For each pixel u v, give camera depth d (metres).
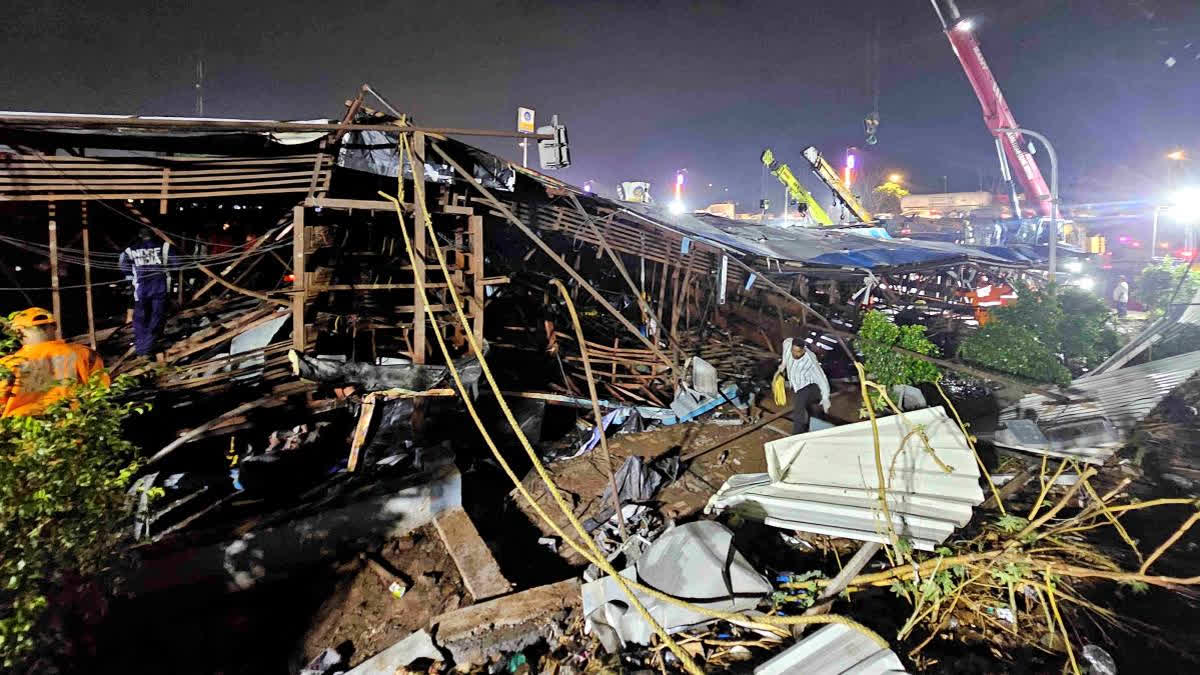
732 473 6.66
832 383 10.82
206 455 5.99
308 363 5.91
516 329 10.02
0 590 2.58
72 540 2.78
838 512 4.64
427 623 4.07
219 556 4.33
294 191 6.58
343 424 7.03
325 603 4.30
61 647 3.16
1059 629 3.77
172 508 4.99
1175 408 8.26
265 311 7.59
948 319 14.87
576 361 9.82
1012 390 8.32
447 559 4.80
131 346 7.76
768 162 25.19
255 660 3.86
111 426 2.95
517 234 10.78
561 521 5.54
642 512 5.54
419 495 5.22
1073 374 10.10
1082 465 6.09
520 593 4.21
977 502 4.46
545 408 8.65
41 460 2.64
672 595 3.84
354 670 3.63
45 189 5.38
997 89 24.92
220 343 7.46
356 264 8.52
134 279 7.18
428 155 7.49
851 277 12.87
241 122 5.80
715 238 11.87
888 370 8.20
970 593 4.01
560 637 3.90
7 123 4.99
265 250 7.63
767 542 4.89
